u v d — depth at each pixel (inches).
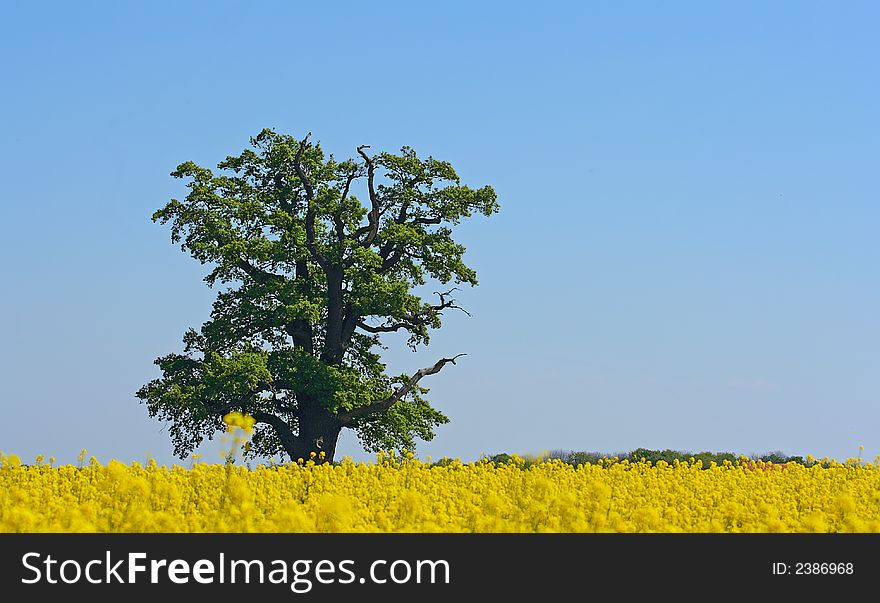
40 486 880.9
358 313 2124.8
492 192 2233.0
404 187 2204.7
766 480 1123.3
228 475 909.2
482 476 1069.1
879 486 1120.8
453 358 2210.9
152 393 2039.9
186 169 2142.0
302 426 2064.5
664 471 1190.9
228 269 2097.7
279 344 2132.1
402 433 2124.8
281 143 2190.0
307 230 2134.6
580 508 789.9
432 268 2204.7
